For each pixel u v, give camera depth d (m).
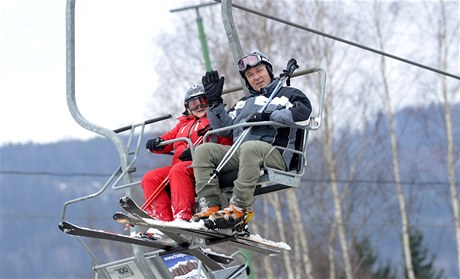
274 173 14.95
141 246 15.67
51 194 168.88
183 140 15.35
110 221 104.69
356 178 51.47
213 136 16.08
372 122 54.38
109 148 150.12
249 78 15.77
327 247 50.97
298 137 15.41
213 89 15.38
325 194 51.84
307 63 49.19
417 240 58.59
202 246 15.73
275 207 46.06
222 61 47.94
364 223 48.19
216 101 15.35
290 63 15.43
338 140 50.50
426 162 58.72
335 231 48.19
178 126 16.70
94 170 152.75
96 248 71.56
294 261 49.16
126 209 14.05
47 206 168.00
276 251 16.94
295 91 15.27
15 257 169.25
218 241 15.59
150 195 15.88
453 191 50.03
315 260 50.41
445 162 54.28
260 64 15.73
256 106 15.39
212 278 17.66
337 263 52.34
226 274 18.12
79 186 161.38
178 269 17.33
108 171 145.62
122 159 15.52
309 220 48.66
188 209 15.35
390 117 51.69
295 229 46.06
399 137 56.00
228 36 16.52
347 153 50.62
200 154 15.05
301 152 15.20
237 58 16.52
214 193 14.98
